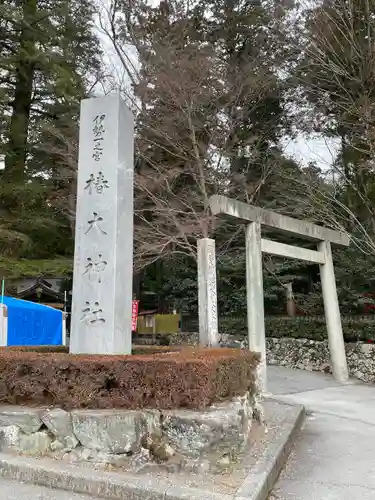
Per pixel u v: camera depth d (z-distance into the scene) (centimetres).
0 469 335
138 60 1524
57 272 1326
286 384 927
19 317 997
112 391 356
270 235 1400
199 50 1414
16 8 1357
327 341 1108
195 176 1341
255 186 1445
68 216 1422
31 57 1388
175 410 340
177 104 1327
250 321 820
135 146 1402
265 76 1422
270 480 331
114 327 455
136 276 1781
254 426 467
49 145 1390
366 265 1163
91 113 517
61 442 346
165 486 290
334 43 1185
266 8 1492
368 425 572
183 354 407
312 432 534
